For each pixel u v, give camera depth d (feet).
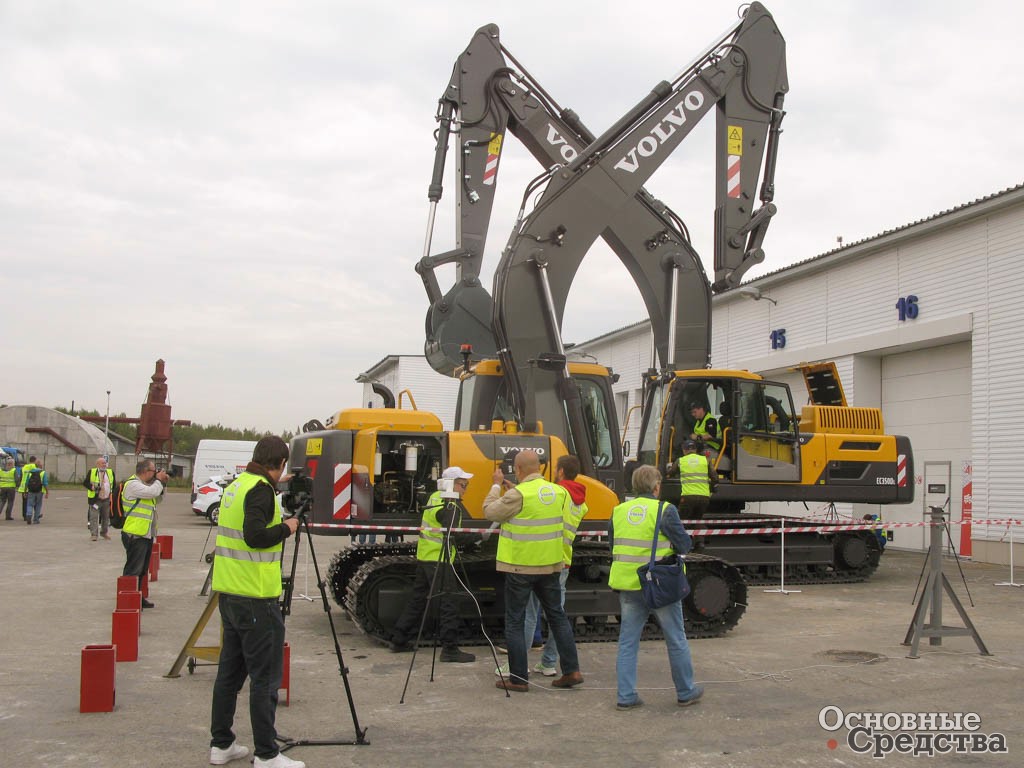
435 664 25.75
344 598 31.30
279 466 17.25
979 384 55.42
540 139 39.52
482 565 29.17
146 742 18.10
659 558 20.81
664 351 40.96
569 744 18.33
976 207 54.60
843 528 43.96
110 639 28.32
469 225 38.60
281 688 21.21
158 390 148.46
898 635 31.07
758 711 20.92
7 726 19.08
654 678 24.22
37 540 62.23
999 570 51.21
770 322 76.59
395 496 30.01
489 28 39.52
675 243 40.50
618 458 34.71
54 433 158.30
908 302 60.90
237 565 16.37
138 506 33.91
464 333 36.83
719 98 40.42
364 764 16.96
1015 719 20.48
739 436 44.27
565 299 35.32
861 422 49.26
